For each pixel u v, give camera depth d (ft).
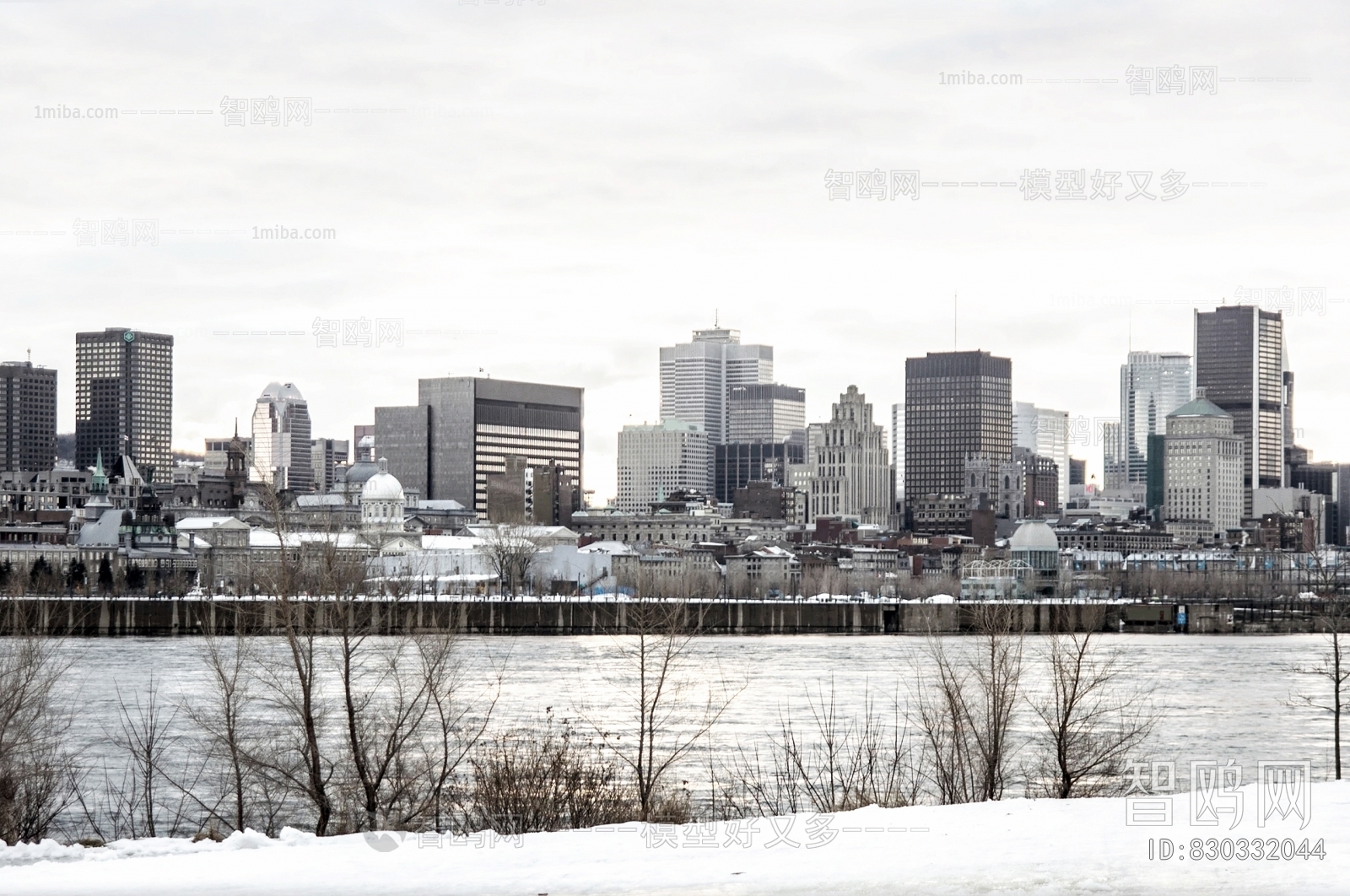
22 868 233.76
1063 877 200.34
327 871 225.97
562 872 217.77
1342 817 246.88
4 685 409.49
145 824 386.32
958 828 247.91
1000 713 360.07
